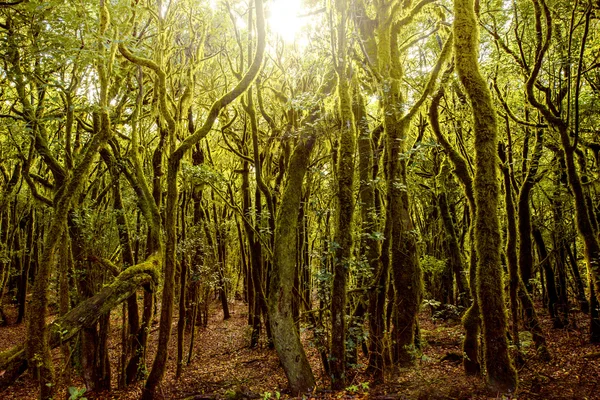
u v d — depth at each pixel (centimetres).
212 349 1723
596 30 1173
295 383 840
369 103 1434
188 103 1253
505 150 1321
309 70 1271
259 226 1291
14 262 2441
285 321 863
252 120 1327
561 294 1499
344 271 836
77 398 571
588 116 1179
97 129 1102
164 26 1161
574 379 800
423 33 1314
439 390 754
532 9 1089
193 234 1730
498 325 622
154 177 1214
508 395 614
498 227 624
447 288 1891
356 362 948
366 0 1089
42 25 805
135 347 1193
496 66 1120
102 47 854
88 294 1096
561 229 1402
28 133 1002
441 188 1600
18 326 2244
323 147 1306
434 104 903
